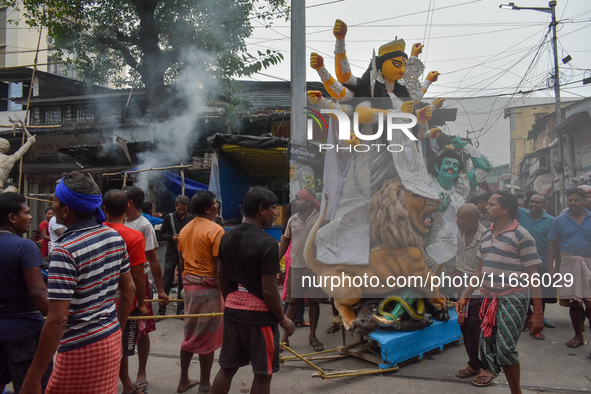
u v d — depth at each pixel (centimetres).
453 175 384
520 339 482
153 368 405
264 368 264
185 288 353
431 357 418
